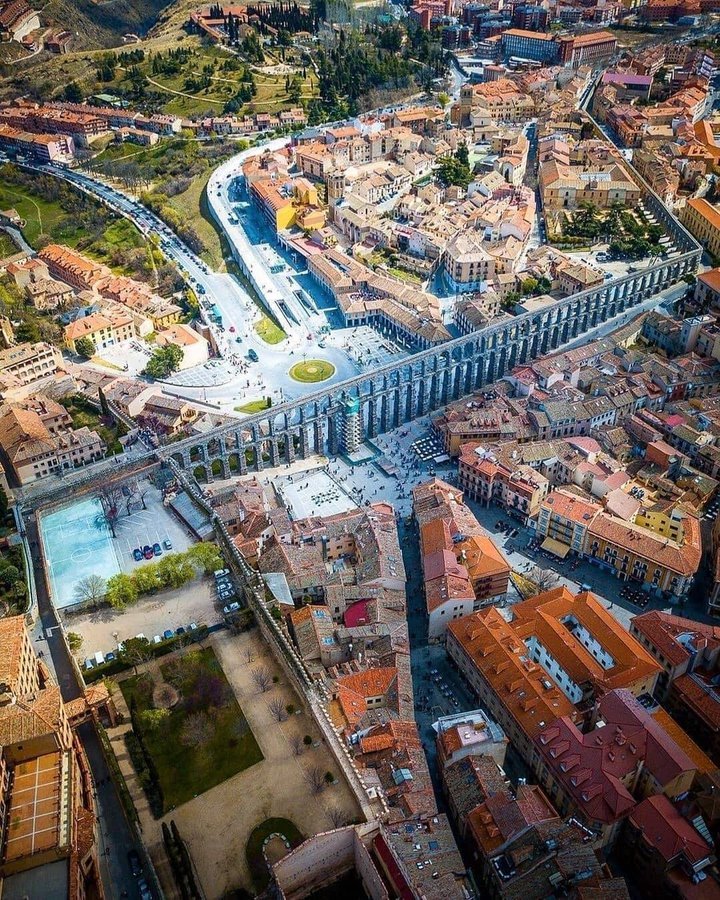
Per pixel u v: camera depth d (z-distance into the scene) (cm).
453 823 17262
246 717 16912
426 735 19325
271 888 13762
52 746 14362
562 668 19775
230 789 15550
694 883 15338
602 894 14425
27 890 12631
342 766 15812
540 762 17850
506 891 14875
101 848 14700
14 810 13500
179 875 13975
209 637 18850
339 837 14400
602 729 17575
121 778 15488
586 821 16375
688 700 19375
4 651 15650
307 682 17225
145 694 17400
